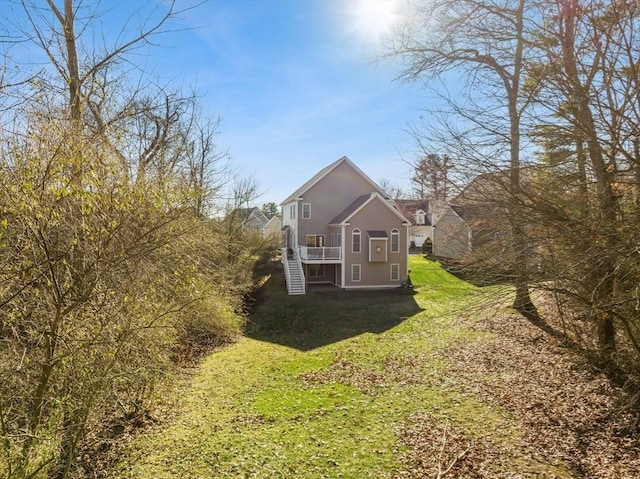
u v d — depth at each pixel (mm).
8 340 4898
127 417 8969
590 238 5980
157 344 7473
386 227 26922
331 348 15648
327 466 7082
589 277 6383
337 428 8570
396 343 15539
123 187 5520
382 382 11297
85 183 4797
